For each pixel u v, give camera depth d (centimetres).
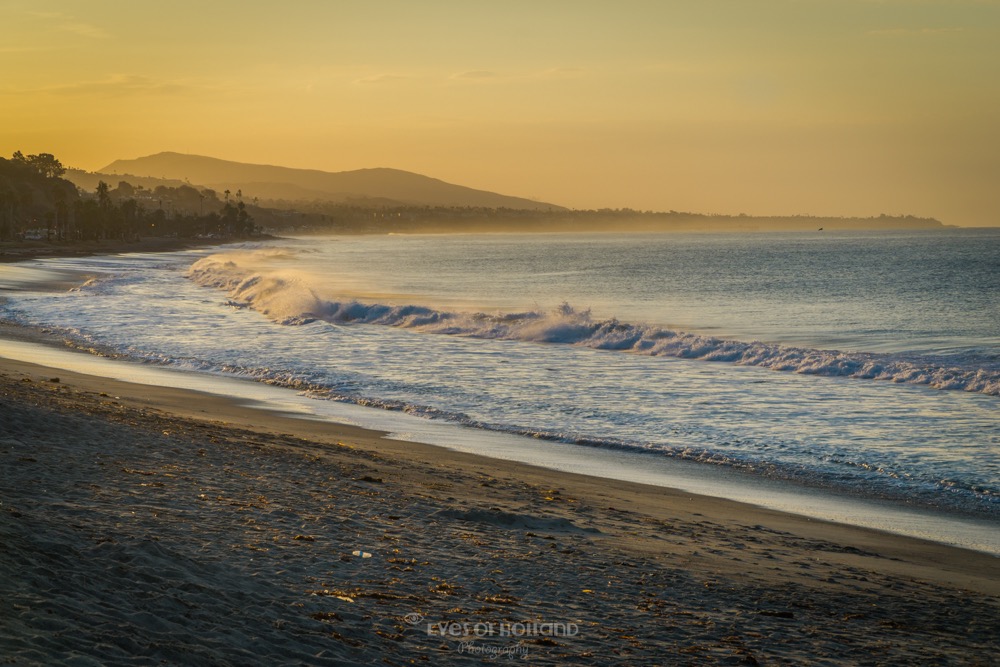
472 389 2394
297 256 15612
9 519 762
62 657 473
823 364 2819
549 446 1770
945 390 2473
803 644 759
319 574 803
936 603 923
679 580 926
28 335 3347
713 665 682
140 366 2684
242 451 1415
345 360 2891
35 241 17338
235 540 872
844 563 1075
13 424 1314
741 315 5109
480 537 1025
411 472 1410
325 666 568
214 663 527
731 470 1609
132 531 829
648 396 2333
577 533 1102
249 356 2934
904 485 1516
